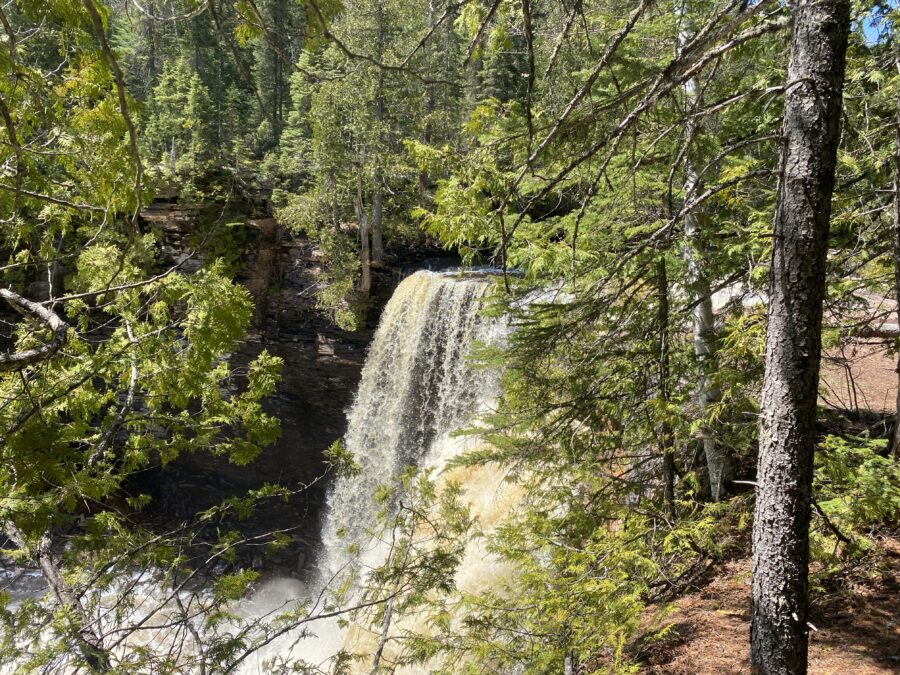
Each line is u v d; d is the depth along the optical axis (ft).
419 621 28.71
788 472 14.14
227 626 32.63
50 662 12.10
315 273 79.30
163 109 79.15
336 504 72.59
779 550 14.37
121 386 20.54
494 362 25.31
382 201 89.10
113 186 13.24
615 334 24.66
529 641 17.29
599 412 25.52
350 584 17.89
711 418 23.58
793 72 13.15
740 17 11.69
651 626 20.97
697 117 13.88
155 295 18.98
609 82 18.60
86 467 16.78
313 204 78.38
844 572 21.86
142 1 8.85
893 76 21.30
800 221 13.34
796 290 13.66
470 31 12.18
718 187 14.98
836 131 13.09
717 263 24.52
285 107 104.47
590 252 22.45
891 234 22.84
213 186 72.23
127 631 14.64
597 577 18.04
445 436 58.59
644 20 22.48
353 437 74.02
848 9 12.73
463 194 14.99
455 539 19.95
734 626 21.07
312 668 15.24
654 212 25.32
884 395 38.93
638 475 27.45
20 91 12.66
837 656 18.08
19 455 13.20
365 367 75.72
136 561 17.15
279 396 78.64
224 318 16.28
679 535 21.56
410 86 74.33
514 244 22.44
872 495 18.30
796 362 13.83
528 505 27.45
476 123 16.24
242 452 22.48
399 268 85.20
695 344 29.86
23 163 13.10
